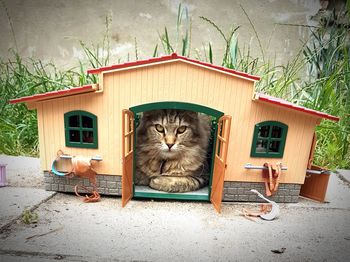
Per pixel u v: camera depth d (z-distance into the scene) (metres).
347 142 2.83
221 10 3.63
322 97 3.04
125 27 3.75
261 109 1.76
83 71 3.45
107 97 1.74
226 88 1.72
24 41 3.90
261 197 1.82
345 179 2.46
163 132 1.82
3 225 1.52
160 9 3.69
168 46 3.04
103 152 1.84
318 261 1.37
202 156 1.93
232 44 3.06
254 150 1.82
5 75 3.84
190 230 1.58
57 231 1.52
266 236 1.56
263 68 3.49
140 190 1.90
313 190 2.04
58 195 1.93
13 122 3.17
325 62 3.48
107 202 1.86
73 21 3.77
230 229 1.61
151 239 1.48
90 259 1.31
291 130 1.80
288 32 3.65
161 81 1.72
